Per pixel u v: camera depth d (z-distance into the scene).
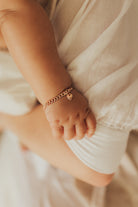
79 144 0.37
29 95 0.41
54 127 0.35
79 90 0.36
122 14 0.35
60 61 0.35
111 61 0.35
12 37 0.33
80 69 0.35
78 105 0.34
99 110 0.35
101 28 0.35
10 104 0.41
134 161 0.56
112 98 0.35
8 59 0.39
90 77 0.35
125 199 0.52
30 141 0.42
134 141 0.58
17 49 0.33
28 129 0.42
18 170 0.71
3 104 0.42
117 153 0.39
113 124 0.37
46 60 0.33
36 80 0.34
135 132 0.55
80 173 0.39
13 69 0.39
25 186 0.67
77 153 0.38
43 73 0.33
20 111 0.42
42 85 0.34
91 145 0.37
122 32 0.35
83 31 0.35
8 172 0.71
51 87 0.34
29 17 0.33
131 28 0.35
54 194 0.55
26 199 0.64
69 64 0.36
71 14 0.36
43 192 0.57
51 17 0.37
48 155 0.41
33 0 0.33
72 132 0.35
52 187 0.57
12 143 0.76
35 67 0.33
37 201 0.60
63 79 0.34
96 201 0.52
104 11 0.35
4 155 0.74
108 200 0.52
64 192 0.54
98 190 0.53
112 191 0.53
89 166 0.38
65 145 0.39
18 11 0.33
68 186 0.55
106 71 0.35
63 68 0.35
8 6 0.33
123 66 0.35
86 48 0.35
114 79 0.35
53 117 0.34
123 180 0.54
